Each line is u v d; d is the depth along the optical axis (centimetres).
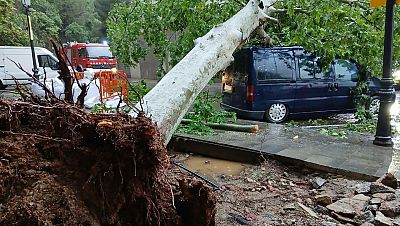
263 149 529
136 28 754
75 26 2567
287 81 800
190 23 659
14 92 216
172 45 704
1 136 146
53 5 2542
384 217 316
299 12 648
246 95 786
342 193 389
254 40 742
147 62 2173
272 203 384
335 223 326
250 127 653
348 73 847
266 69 786
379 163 464
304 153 508
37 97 166
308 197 396
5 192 136
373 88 863
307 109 824
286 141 581
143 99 262
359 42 670
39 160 144
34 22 2153
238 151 536
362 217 326
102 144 145
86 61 1978
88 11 2739
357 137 622
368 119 805
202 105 703
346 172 437
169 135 261
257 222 335
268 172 478
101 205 144
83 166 146
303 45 725
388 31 539
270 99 791
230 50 350
